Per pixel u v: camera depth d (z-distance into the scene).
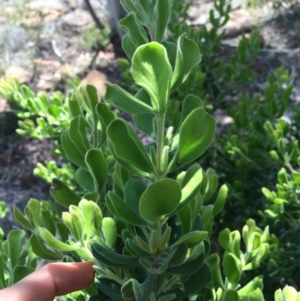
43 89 1.33
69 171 0.64
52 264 0.28
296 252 0.48
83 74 1.37
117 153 0.21
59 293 0.28
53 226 0.29
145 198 0.19
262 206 0.62
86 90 0.28
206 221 0.27
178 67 0.19
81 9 1.62
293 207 0.46
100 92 1.28
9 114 1.22
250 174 0.60
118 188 0.28
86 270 0.28
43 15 1.61
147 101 0.24
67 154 0.28
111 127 0.20
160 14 0.23
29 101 0.62
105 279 0.27
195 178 0.22
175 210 0.21
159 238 0.22
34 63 1.40
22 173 1.10
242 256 0.32
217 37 0.74
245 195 0.61
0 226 0.95
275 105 0.57
